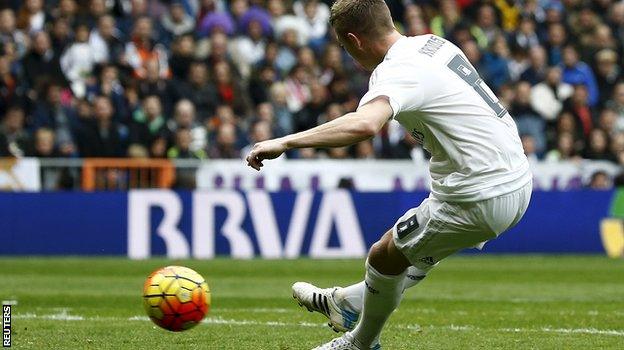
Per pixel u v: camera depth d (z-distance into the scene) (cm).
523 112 4662
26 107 4231
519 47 5159
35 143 4016
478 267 3619
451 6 5197
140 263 3656
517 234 4184
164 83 4412
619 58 5434
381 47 1361
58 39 4484
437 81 1313
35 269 3400
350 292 1520
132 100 4256
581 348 1683
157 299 1455
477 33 5166
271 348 1653
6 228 3878
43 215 3894
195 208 3941
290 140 1239
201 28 4869
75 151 4088
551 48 5256
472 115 1321
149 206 3928
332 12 1372
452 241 1365
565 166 4306
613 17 5538
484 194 1320
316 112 4509
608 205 4191
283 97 4541
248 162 1246
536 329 1939
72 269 3409
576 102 4697
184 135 4134
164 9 5188
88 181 3984
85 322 1988
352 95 4691
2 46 4362
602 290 2847
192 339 1744
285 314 2177
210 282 3003
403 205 4041
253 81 4666
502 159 1330
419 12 5075
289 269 3459
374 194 4028
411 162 4178
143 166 4025
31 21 4669
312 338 1772
